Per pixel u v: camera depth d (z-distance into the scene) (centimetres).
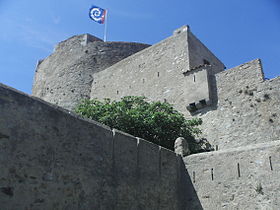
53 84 4109
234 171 1274
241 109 2042
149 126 1855
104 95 3431
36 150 862
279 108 1858
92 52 3969
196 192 1353
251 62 2122
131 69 3247
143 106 2142
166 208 1271
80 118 1036
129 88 3145
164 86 2762
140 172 1202
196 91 2308
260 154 1230
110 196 1050
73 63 4022
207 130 2161
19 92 866
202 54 2923
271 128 1850
